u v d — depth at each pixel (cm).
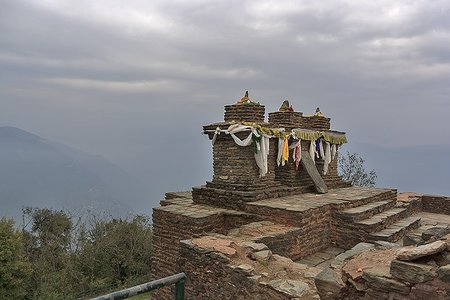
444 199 1919
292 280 723
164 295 1324
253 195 1360
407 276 468
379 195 1645
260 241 1001
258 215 1281
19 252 2336
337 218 1313
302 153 1727
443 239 500
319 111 1930
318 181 1661
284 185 1633
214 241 906
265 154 1425
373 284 503
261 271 777
